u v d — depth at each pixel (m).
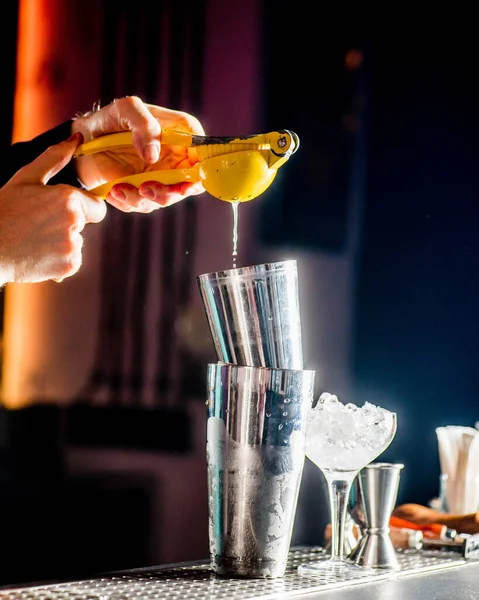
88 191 1.19
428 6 2.12
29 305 1.45
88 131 1.32
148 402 1.59
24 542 1.42
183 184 1.20
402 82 2.07
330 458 1.22
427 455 2.11
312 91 1.88
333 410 1.22
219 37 1.70
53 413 1.47
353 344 1.98
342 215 1.95
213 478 1.17
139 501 1.56
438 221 2.15
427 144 2.12
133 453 1.56
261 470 1.14
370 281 2.01
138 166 1.31
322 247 1.92
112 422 1.54
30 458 1.44
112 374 1.54
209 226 1.69
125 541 1.54
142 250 1.59
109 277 1.54
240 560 1.15
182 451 1.63
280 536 1.15
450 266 2.17
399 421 2.05
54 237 1.13
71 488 1.48
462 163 2.19
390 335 2.05
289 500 1.15
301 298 1.87
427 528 1.43
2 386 1.42
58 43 1.51
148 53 1.61
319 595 1.08
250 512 1.14
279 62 1.81
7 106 1.45
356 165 1.98
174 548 1.61
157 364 1.60
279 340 1.18
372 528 1.28
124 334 1.56
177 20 1.64
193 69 1.66
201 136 1.14
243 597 1.04
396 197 2.06
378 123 2.02
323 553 1.39
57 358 1.47
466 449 1.61
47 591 1.06
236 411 1.14
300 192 1.87
